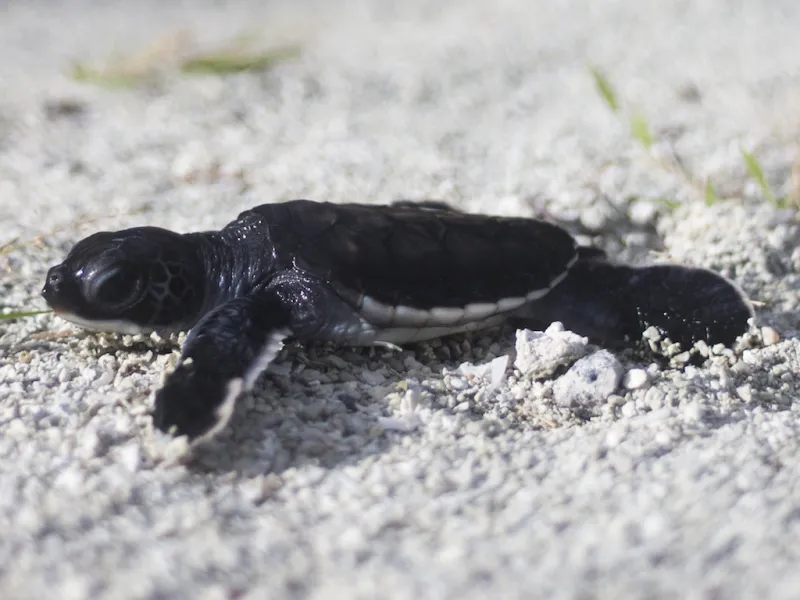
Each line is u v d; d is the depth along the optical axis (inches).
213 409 14.7
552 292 16.2
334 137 19.9
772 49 24.9
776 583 13.6
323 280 15.4
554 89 22.8
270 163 19.0
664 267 16.2
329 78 23.6
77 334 15.9
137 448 14.7
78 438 14.8
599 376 15.4
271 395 15.2
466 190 18.2
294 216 15.7
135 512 14.3
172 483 14.5
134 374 15.5
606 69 24.1
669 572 13.7
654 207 17.8
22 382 15.4
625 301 16.1
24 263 16.8
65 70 24.3
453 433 15.0
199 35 28.4
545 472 14.6
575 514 14.2
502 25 29.9
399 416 15.1
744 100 20.5
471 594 13.6
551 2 32.5
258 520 14.3
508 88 23.1
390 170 18.7
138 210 17.8
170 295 15.5
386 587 13.7
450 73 24.2
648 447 14.8
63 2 38.1
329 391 15.3
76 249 15.5
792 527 14.0
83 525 14.2
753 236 17.2
